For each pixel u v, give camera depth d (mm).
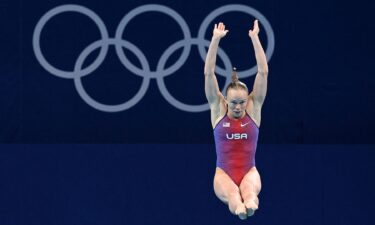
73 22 41031
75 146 40750
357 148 40750
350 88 41188
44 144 40656
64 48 41000
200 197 40719
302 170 40750
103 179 40719
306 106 41188
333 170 40750
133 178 40750
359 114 41219
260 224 40594
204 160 40844
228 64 41125
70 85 41031
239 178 32125
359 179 40688
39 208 40531
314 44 41094
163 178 40781
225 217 40656
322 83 41156
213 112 32125
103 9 41125
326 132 41219
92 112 41094
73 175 40656
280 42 41031
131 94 41219
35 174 40625
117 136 41156
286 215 40656
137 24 41156
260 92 31688
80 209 40562
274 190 40719
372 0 41062
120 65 41156
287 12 41031
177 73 41250
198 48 41188
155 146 40844
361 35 41094
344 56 41094
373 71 41125
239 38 41094
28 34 40875
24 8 40875
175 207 40688
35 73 40938
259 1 41031
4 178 40531
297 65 41094
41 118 40969
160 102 41219
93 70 41094
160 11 41156
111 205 40625
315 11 41031
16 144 40594
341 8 41062
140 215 40656
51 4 40969
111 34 41094
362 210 40656
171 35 41219
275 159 40750
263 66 31312
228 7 41125
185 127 41219
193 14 41125
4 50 40781
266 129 41219
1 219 40500
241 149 32031
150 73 41219
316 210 40688
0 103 40812
